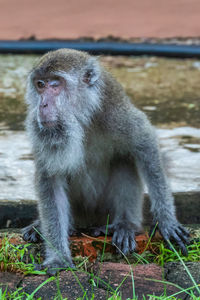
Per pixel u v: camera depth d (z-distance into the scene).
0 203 11.43
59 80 9.92
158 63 26.45
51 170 10.01
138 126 10.23
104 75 10.37
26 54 28.33
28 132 10.21
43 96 9.91
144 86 21.75
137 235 10.40
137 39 30.94
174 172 13.23
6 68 24.61
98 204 11.16
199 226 10.81
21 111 18.39
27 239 10.23
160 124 16.91
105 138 10.24
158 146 10.47
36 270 9.04
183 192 11.82
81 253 9.82
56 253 9.64
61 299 7.69
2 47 28.36
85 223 11.55
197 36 31.14
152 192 10.29
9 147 15.20
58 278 8.39
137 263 9.58
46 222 10.02
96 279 8.56
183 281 8.55
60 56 10.12
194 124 16.97
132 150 10.34
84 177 10.62
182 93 20.72
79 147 10.02
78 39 30.88
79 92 10.01
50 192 10.17
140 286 8.36
